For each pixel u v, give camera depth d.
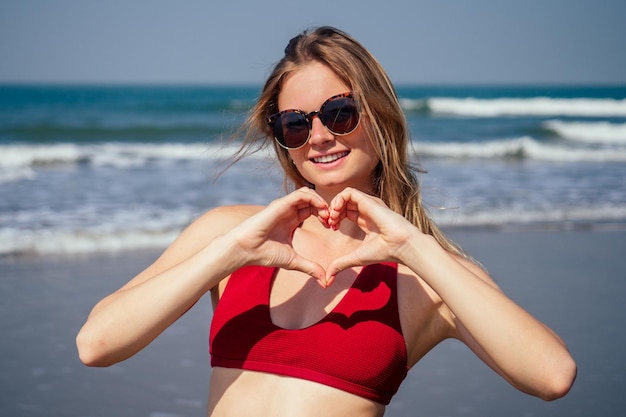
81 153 19.61
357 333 2.25
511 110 40.94
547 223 11.17
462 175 16.33
